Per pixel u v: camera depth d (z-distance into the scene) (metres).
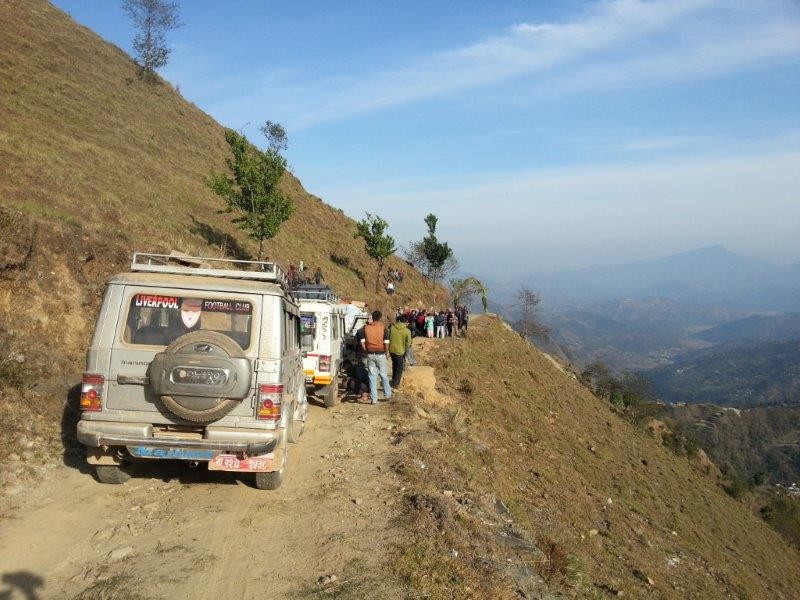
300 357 8.28
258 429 5.61
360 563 4.78
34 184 17.17
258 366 5.65
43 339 9.27
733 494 47.00
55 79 37.28
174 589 4.20
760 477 85.56
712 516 27.89
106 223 16.58
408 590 4.43
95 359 5.56
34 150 22.08
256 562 4.73
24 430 6.75
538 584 5.63
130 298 5.74
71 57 43.28
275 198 29.08
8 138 21.56
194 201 32.06
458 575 4.91
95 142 31.59
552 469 17.88
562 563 6.84
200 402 5.41
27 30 42.78
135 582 4.23
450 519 6.17
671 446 49.75
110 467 5.96
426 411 12.67
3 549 4.53
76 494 5.77
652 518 20.39
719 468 55.06
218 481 6.52
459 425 12.16
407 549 5.09
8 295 9.26
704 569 17.42
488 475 10.02
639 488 23.75
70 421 7.53
